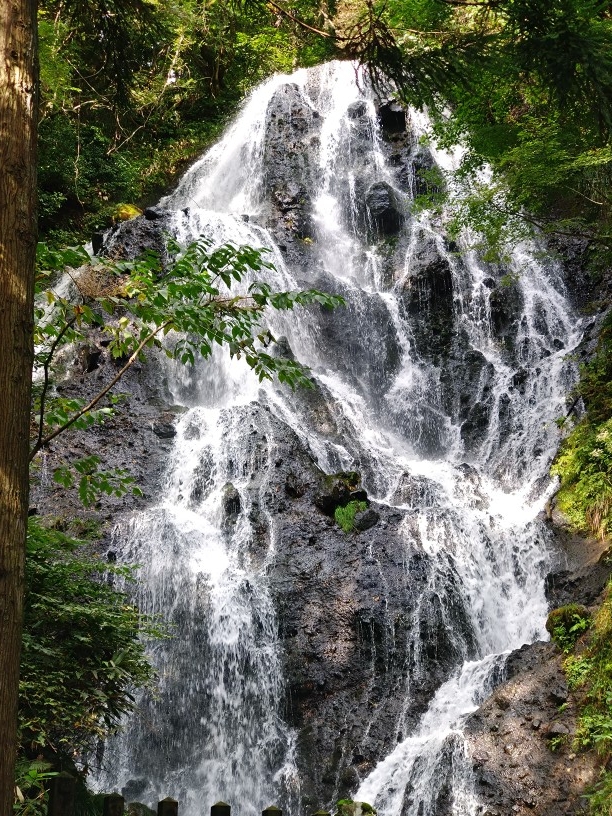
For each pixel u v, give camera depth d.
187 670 10.20
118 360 14.09
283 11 6.55
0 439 3.53
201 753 9.85
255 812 9.49
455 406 15.63
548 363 15.22
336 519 11.77
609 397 12.73
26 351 3.67
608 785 7.25
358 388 16.03
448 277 17.31
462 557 11.35
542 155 11.74
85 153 21.08
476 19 7.18
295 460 12.43
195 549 11.12
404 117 21.41
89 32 7.73
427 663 10.33
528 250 17.61
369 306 16.88
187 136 24.05
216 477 12.27
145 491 12.01
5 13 3.85
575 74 6.12
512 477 13.52
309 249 18.67
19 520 3.52
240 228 17.70
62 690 6.00
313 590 10.82
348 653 10.31
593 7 7.33
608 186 12.84
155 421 13.21
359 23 6.35
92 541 10.87
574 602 10.18
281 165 20.48
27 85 3.84
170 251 5.75
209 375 14.82
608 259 14.47
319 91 22.50
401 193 19.91
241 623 10.44
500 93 12.31
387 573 10.95
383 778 9.10
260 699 10.13
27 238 3.73
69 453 12.23
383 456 14.27
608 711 7.95
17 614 3.46
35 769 4.92
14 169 3.73
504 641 10.80
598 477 11.31
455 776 8.38
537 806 7.70
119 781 9.37
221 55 24.27
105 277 14.20
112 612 6.70
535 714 8.47
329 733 9.77
